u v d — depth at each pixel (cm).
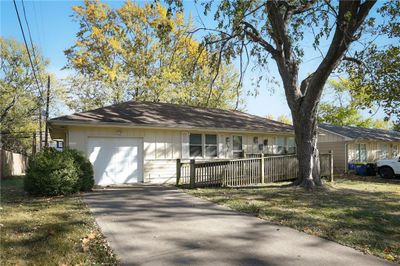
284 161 1602
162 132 1652
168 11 1263
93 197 1084
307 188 1303
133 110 1753
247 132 1892
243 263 497
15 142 4028
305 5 1343
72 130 1456
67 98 3275
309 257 526
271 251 553
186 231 664
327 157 1731
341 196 1141
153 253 535
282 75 1409
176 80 3053
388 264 500
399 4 1302
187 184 1473
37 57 3512
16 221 718
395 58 1528
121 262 494
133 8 3134
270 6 1316
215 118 1934
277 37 1395
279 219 769
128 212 837
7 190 1330
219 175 1403
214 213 837
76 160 1227
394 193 1288
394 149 3072
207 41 1426
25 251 525
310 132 1348
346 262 506
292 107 1382
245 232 663
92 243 575
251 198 1055
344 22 1126
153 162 1616
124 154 1555
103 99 3141
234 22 1247
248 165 1475
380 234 664
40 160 1152
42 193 1123
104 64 3114
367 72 1512
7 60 3572
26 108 3606
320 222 744
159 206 923
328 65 1223
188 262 498
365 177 2119
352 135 2638
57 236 606
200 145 1762
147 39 3194
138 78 3139
